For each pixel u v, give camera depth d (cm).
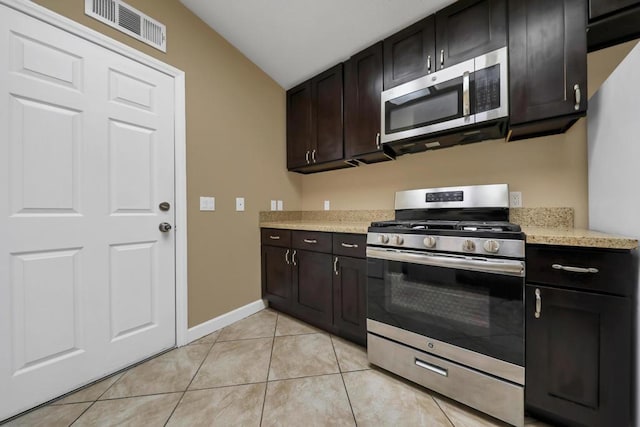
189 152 185
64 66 131
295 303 212
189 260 185
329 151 227
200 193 192
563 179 150
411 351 139
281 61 229
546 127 142
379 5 164
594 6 117
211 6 183
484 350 117
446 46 157
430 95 163
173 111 177
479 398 118
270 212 250
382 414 118
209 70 199
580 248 101
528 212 160
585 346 100
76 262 136
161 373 149
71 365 133
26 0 120
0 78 114
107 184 146
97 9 142
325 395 130
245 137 227
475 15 148
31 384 122
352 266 173
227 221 212
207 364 157
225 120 211
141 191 161
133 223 157
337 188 260
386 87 186
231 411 120
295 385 138
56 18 128
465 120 149
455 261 123
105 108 145
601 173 124
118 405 124
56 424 113
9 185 117
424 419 116
